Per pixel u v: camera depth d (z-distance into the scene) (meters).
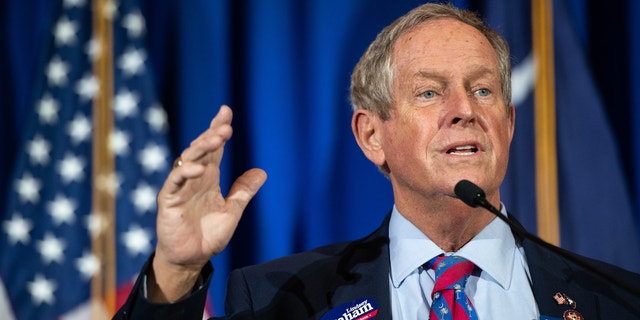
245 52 4.43
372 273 2.46
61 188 4.27
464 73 2.41
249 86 4.41
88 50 4.38
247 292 2.48
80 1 4.40
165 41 4.47
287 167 4.37
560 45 4.34
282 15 4.44
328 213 4.34
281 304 2.43
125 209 4.28
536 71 4.32
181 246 2.07
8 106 4.44
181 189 2.05
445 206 2.40
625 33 4.49
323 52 4.41
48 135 4.31
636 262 4.21
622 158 4.45
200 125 4.38
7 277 4.18
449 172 2.34
